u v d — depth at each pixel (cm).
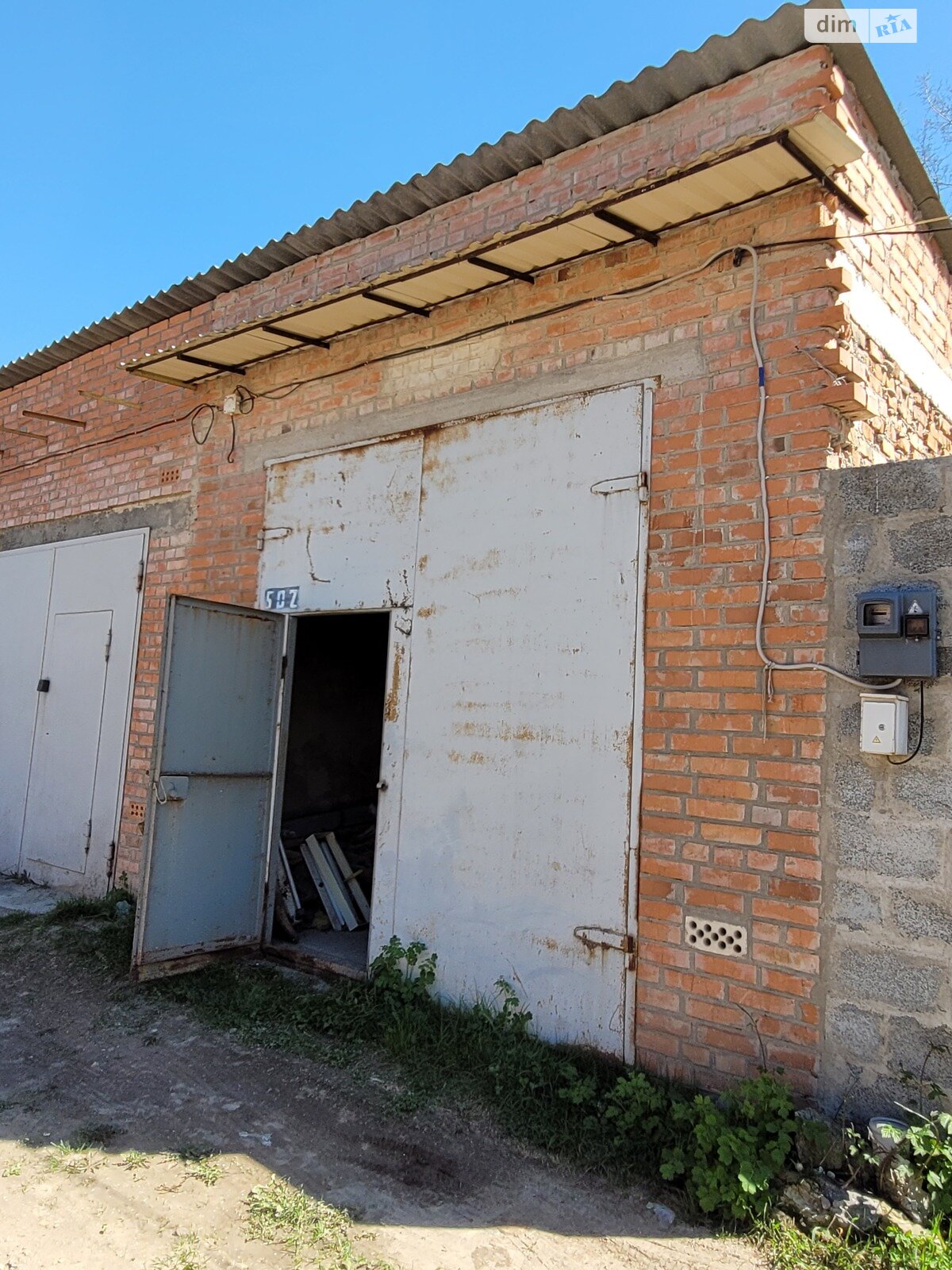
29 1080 405
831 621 354
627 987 397
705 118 412
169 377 659
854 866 340
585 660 431
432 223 528
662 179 372
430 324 524
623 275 438
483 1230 299
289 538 591
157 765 507
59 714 773
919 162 447
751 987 361
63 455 827
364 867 706
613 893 407
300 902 640
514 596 464
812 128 340
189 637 525
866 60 382
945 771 323
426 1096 387
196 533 667
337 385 575
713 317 404
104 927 597
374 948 502
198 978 517
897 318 442
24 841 779
